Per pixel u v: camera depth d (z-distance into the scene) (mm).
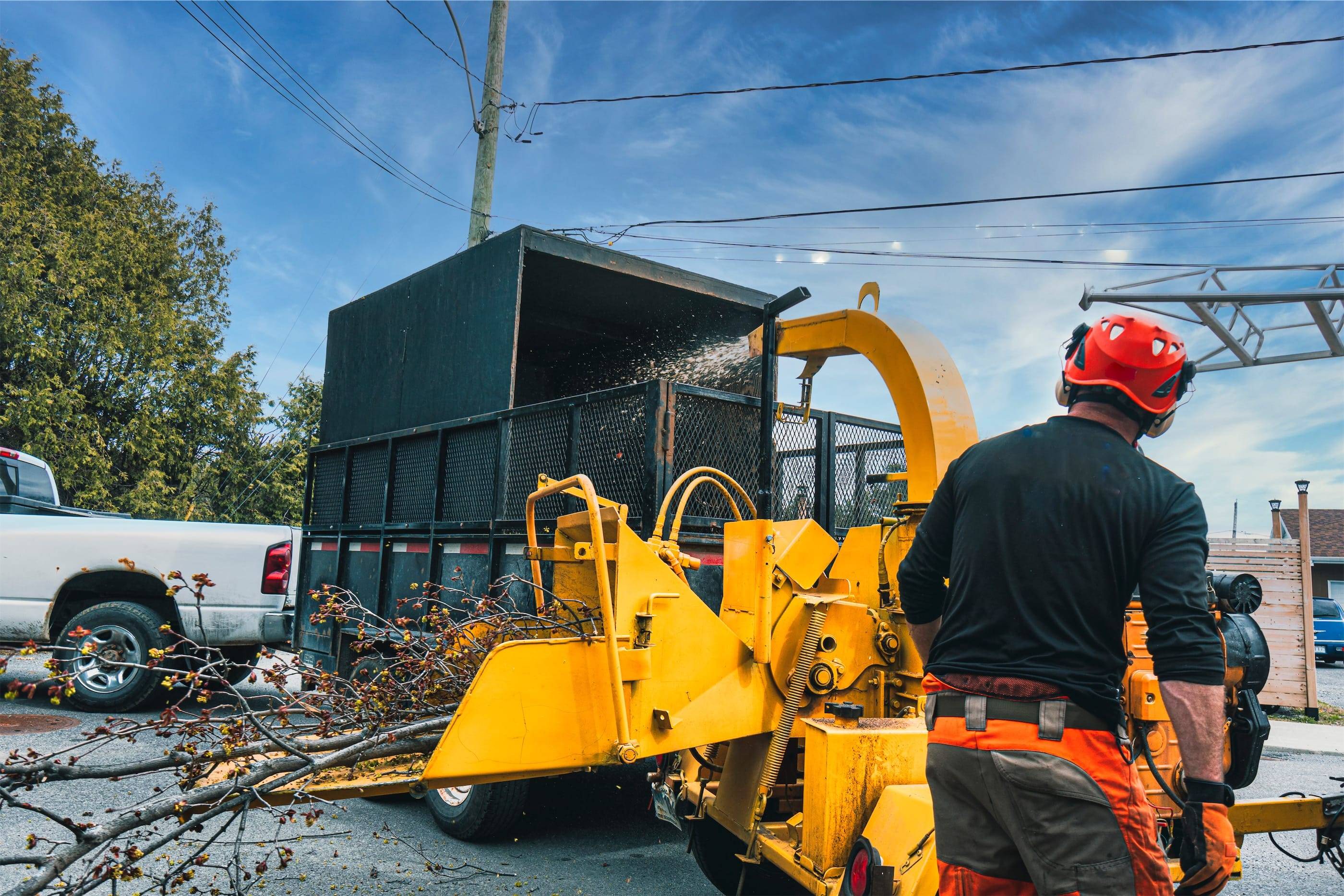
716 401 4328
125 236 20781
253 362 21438
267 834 4250
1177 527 1642
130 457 19406
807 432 4637
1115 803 1563
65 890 2271
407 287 6535
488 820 4133
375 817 4617
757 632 3037
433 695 3295
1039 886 1571
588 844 4273
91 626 6703
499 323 5410
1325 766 7168
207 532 6980
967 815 1706
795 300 3248
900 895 2211
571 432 4551
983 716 1657
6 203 18625
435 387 5973
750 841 2988
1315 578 29406
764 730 3045
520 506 4785
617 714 2646
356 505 6477
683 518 4156
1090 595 1647
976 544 1781
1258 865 4633
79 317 18859
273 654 3082
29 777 2248
